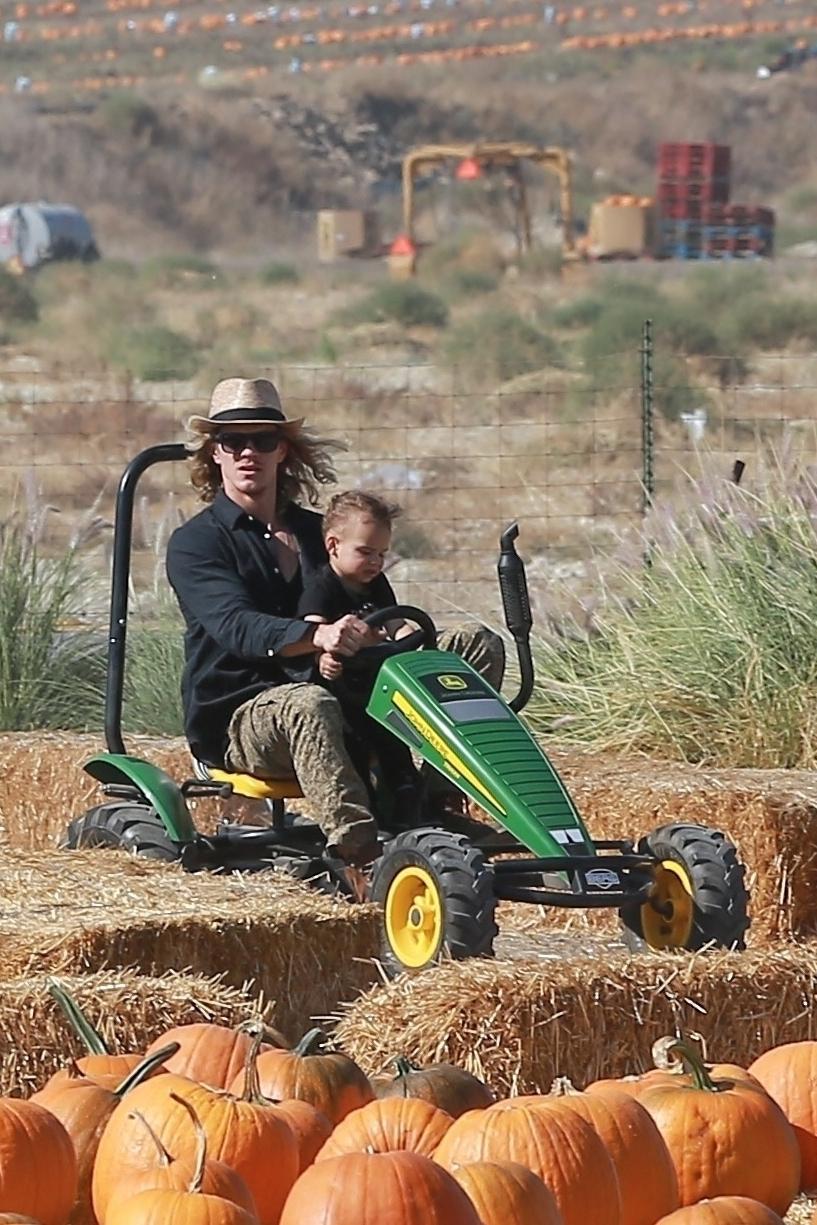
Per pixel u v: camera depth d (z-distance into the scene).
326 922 24.50
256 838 28.55
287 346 159.75
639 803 32.06
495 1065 21.86
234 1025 21.78
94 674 45.19
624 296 180.88
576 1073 22.36
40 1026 21.11
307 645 27.30
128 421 102.19
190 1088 17.53
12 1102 17.47
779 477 44.62
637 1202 17.70
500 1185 16.25
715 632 40.69
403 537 72.75
